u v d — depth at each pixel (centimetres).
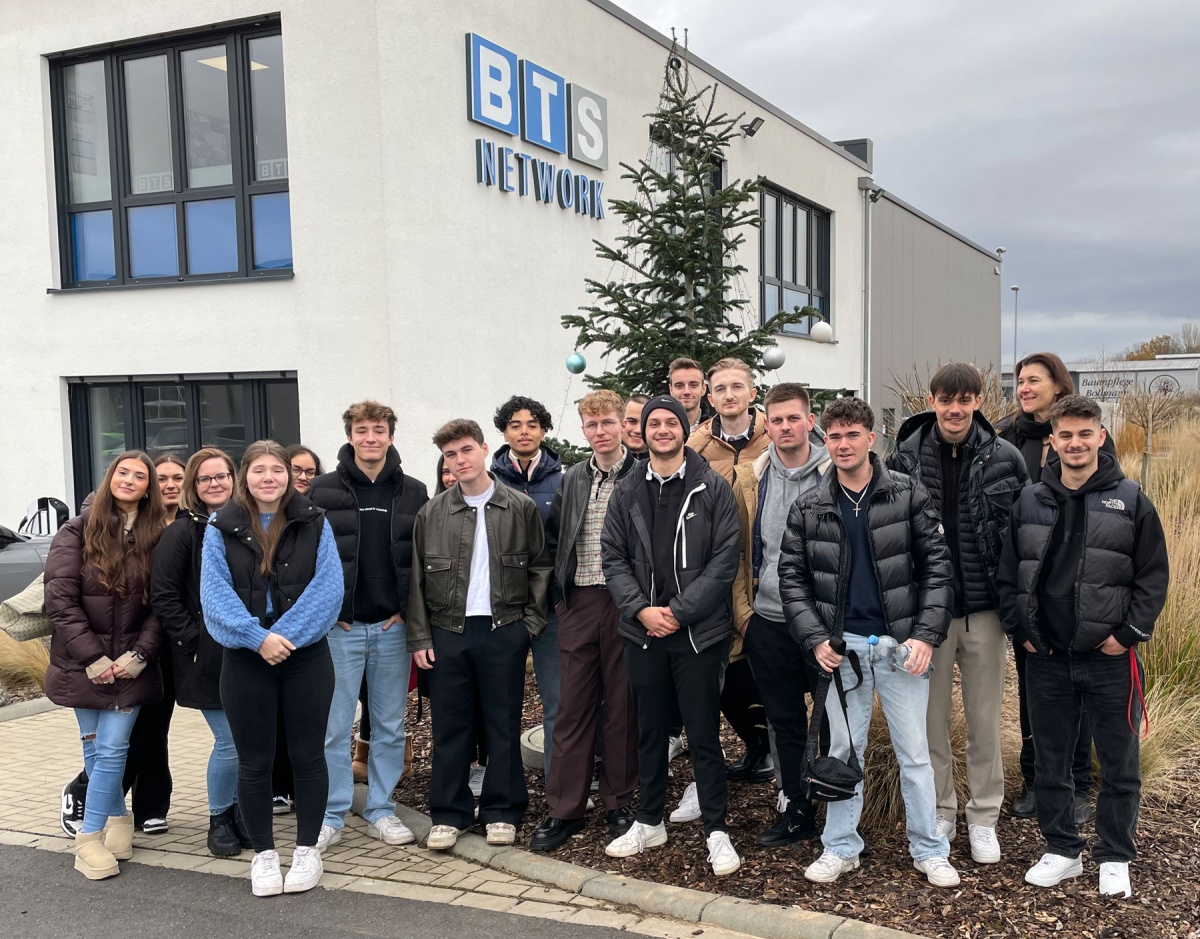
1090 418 355
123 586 423
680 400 501
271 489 393
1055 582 364
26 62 1023
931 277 2369
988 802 392
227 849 434
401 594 453
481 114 958
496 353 1001
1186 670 570
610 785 440
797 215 1716
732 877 386
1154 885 365
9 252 1056
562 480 462
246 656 390
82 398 1055
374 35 849
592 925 358
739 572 428
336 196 878
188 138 977
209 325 953
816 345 1759
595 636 439
